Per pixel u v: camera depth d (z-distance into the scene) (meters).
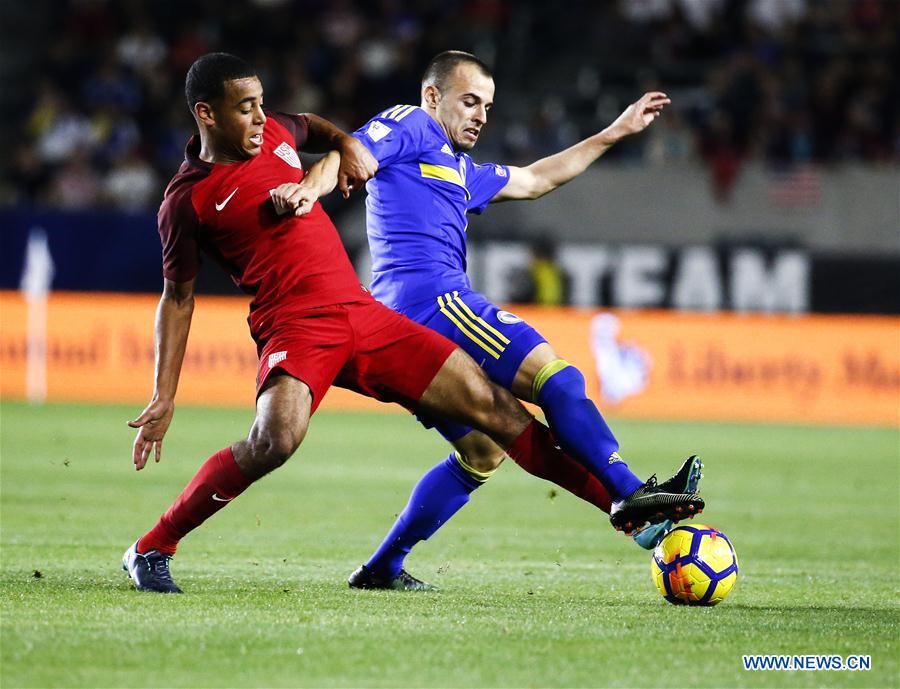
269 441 18.56
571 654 15.42
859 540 29.55
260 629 16.45
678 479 18.28
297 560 24.44
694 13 85.38
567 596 20.53
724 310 68.50
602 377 66.38
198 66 18.91
